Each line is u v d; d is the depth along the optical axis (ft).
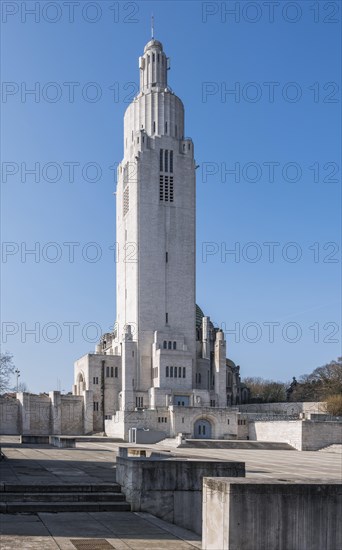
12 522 68.85
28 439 257.14
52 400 440.04
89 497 81.10
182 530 67.26
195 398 444.55
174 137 501.97
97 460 145.69
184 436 354.74
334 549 51.37
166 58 534.78
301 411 464.65
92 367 461.78
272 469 146.20
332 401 436.76
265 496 50.78
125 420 386.52
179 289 478.59
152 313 468.75
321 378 592.60
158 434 362.53
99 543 59.31
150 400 443.32
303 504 51.37
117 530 66.18
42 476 99.50
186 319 476.54
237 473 81.92
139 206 480.23
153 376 457.68
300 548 50.83
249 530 50.21
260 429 379.55
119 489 84.64
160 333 460.14
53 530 64.85
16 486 82.02
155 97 506.48
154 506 78.95
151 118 504.02
